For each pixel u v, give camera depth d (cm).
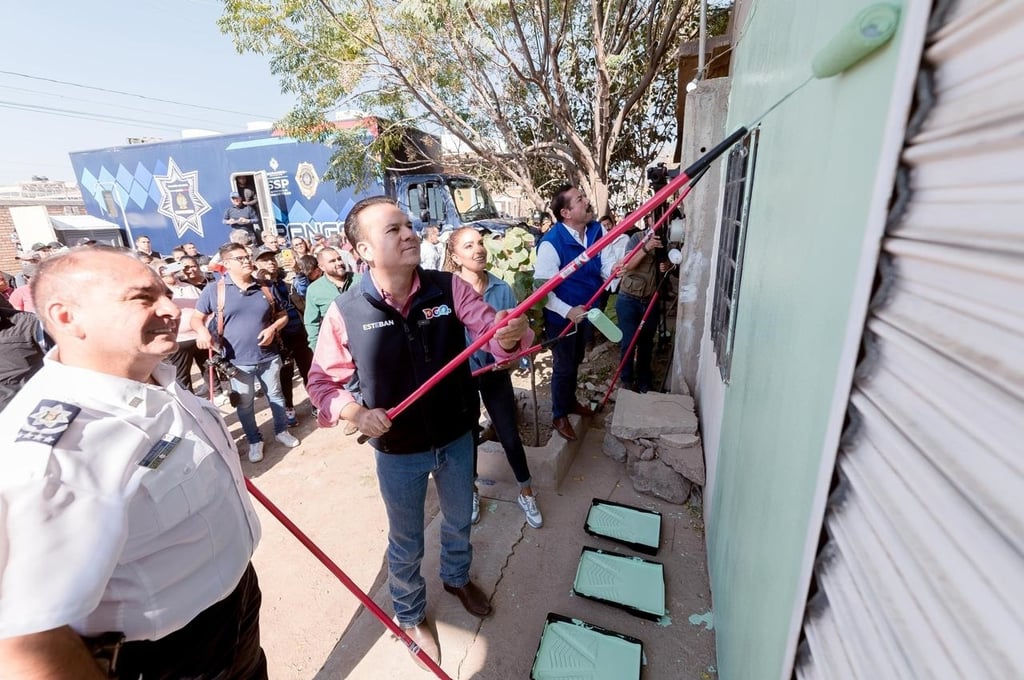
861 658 60
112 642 90
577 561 220
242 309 321
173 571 98
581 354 304
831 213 78
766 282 130
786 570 90
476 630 189
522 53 696
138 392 94
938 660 46
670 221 332
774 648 96
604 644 176
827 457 71
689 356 330
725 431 190
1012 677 37
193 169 897
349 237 140
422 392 141
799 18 107
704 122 297
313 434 375
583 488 270
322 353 151
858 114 67
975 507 42
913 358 54
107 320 88
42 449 76
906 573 52
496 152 828
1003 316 41
